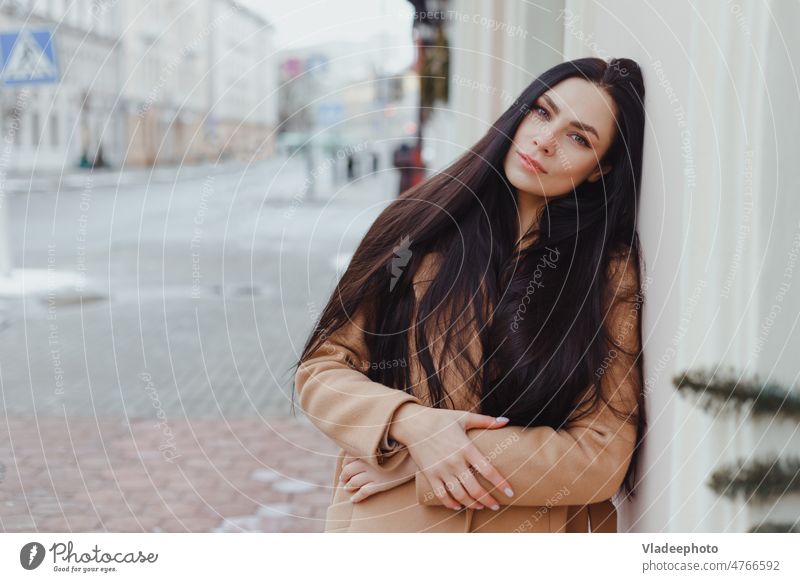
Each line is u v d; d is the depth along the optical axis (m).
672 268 1.37
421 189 1.55
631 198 1.50
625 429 1.44
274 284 8.45
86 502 3.30
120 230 13.15
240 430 4.27
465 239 1.50
